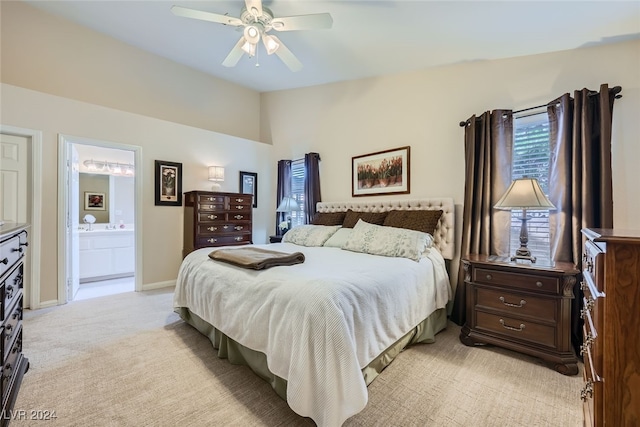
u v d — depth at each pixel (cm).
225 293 197
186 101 448
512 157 257
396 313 185
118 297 344
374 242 268
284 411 148
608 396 90
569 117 219
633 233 104
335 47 298
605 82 217
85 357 201
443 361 197
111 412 145
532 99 251
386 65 323
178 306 256
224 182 457
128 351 210
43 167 302
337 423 124
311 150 450
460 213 294
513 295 203
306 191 435
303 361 133
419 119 324
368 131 374
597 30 205
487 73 276
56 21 338
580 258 210
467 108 289
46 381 171
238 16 285
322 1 227
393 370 185
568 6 186
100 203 474
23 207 293
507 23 215
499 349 215
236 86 505
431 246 272
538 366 191
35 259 297
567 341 183
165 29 341
